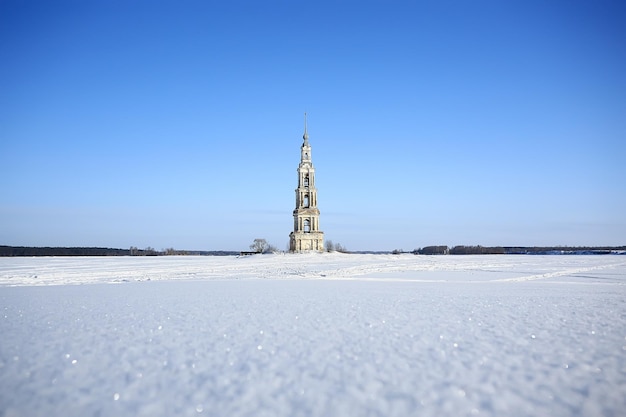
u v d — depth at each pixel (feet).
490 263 295.07
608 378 40.11
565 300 93.86
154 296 103.09
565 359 45.93
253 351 49.26
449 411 33.14
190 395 36.19
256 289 121.19
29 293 112.37
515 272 202.59
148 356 47.24
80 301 93.40
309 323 65.67
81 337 56.29
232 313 75.41
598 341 53.72
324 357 46.83
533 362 44.86
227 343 53.01
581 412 32.99
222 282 149.18
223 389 37.50
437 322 66.39
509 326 63.10
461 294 106.73
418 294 106.73
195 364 44.37
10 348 50.65
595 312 76.23
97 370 42.52
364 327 62.54
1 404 34.47
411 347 50.88
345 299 96.02
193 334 57.93
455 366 43.57
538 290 117.39
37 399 35.45
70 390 37.35
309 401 34.94
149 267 247.09
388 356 47.09
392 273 197.98
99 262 320.50
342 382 39.11
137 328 61.98
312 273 197.77
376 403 34.58
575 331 59.57
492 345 51.78
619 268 233.14
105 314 74.59
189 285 136.56
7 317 71.77
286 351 49.26
